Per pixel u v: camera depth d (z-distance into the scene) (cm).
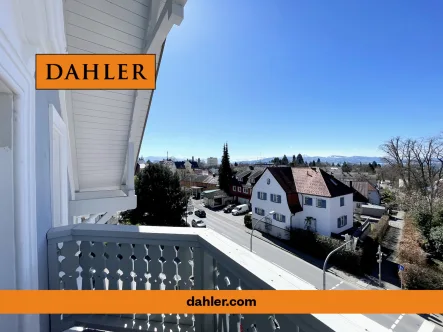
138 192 1381
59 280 144
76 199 347
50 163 178
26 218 118
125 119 329
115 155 368
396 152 1733
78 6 217
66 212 270
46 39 129
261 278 82
